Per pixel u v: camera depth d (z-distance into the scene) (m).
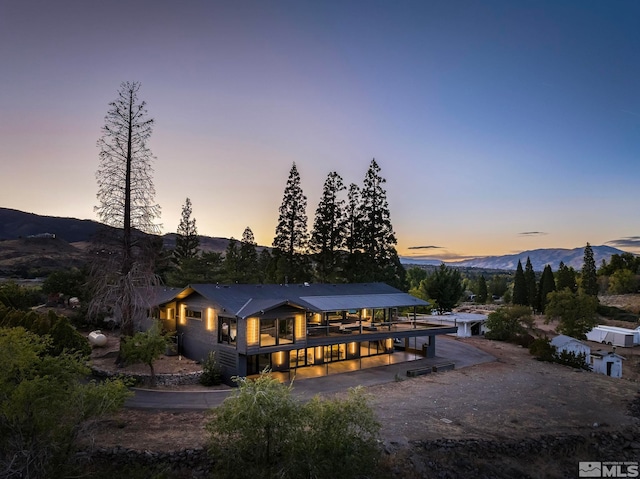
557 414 21.23
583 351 35.19
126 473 13.98
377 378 26.12
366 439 14.01
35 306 40.00
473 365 31.14
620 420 20.92
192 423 17.53
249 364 25.45
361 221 55.69
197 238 64.81
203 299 27.36
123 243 26.86
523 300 79.88
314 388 23.34
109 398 13.48
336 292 34.12
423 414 20.25
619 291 91.12
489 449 17.41
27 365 12.73
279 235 55.84
